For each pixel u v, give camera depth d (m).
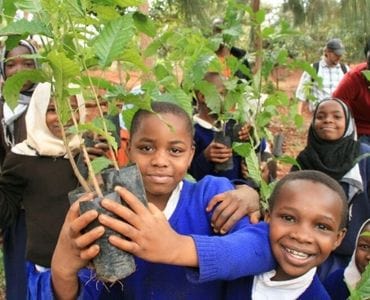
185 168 1.68
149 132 1.64
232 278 1.48
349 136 3.15
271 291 1.64
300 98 7.07
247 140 3.21
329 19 12.62
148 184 1.66
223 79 3.11
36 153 2.62
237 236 1.55
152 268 1.71
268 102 3.08
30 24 1.35
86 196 1.31
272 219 1.61
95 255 1.28
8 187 2.67
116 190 1.30
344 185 3.10
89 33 1.50
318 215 1.56
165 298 1.71
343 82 4.57
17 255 2.88
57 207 2.61
